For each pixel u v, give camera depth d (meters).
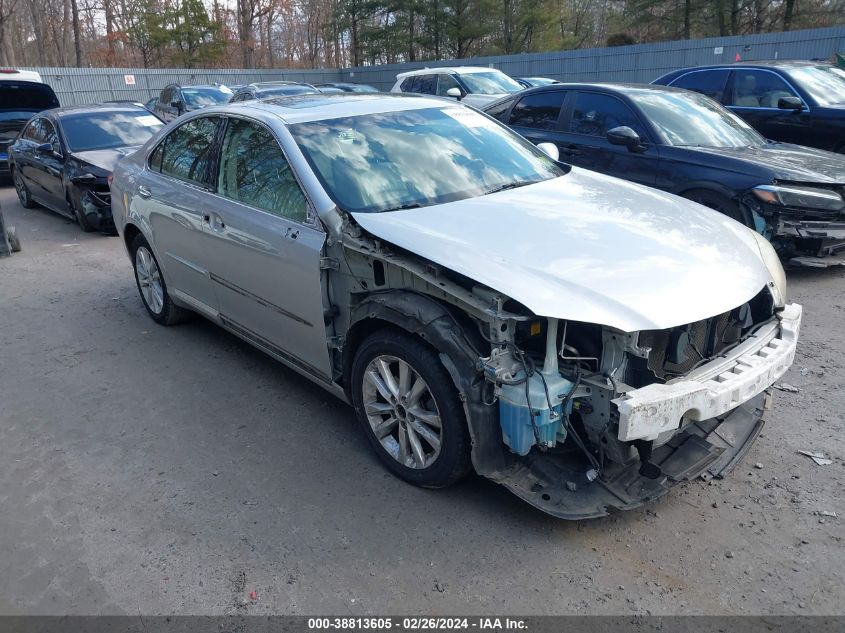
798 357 4.57
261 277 3.82
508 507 3.11
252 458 3.59
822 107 8.02
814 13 30.73
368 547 2.88
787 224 5.68
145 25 38.44
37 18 42.88
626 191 3.94
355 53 42.91
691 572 2.68
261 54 50.22
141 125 10.31
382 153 3.82
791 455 3.44
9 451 3.75
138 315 5.87
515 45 38.12
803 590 2.57
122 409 4.19
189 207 4.41
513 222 3.25
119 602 2.63
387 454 3.35
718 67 9.28
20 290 6.74
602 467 2.82
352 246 3.21
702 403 2.69
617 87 7.16
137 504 3.23
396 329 3.13
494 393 2.74
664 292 2.77
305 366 3.81
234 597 2.64
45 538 3.02
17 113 13.89
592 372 2.73
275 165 3.76
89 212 8.92
